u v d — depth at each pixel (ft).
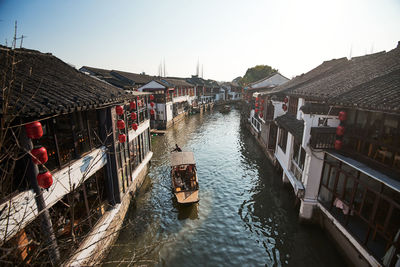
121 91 36.45
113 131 31.99
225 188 51.65
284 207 42.91
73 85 26.14
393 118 21.52
